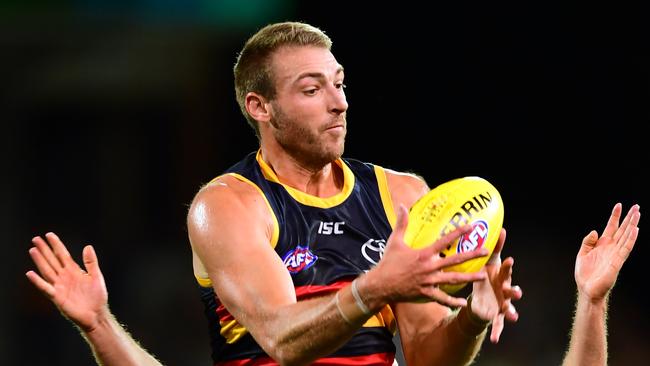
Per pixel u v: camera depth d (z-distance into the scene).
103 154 41.16
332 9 40.56
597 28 40.00
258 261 12.01
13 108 41.00
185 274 37.88
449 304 10.30
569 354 13.46
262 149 13.43
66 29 41.16
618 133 40.03
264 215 12.70
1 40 40.94
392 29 40.75
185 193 40.84
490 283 12.05
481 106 40.81
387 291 10.38
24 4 40.81
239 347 12.92
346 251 12.84
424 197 11.84
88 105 41.25
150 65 41.31
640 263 35.72
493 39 40.69
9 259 38.91
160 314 36.06
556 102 40.53
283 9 40.84
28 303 36.03
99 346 13.73
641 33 39.47
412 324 13.41
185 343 35.22
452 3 40.53
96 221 40.44
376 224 13.18
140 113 41.28
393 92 40.81
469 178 12.11
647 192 39.44
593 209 39.97
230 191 12.75
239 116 41.22
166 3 41.22
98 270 13.78
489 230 11.60
